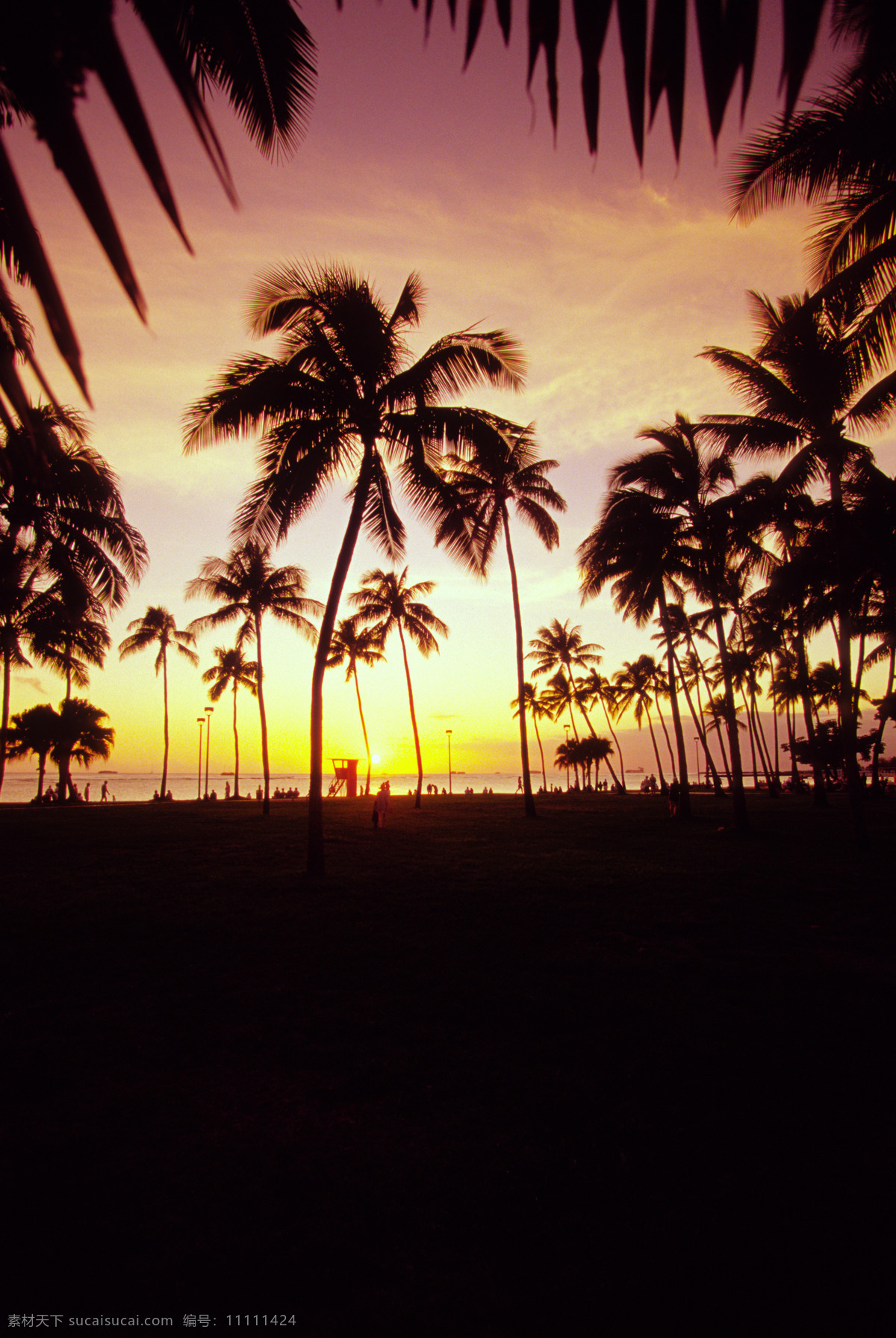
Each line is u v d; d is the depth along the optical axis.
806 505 16.45
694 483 20.80
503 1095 4.87
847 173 7.44
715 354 16.16
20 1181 3.90
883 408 13.73
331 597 13.47
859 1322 2.90
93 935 8.76
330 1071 5.29
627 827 21.89
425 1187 3.84
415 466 13.51
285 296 12.87
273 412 12.84
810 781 57.59
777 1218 3.56
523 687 26.59
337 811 29.61
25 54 1.24
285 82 3.32
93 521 16.89
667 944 8.34
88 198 1.25
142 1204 3.70
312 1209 3.65
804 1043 5.56
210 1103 4.82
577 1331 2.87
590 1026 5.97
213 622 30.86
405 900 10.63
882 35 1.83
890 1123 4.46
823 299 9.13
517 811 29.89
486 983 7.00
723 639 20.47
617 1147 4.22
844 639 16.02
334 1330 2.88
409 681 32.88
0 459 1.86
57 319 1.34
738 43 1.20
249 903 10.42
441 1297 3.05
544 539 26.02
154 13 1.28
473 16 1.39
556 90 1.32
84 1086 5.07
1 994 6.83
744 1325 2.89
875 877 12.23
